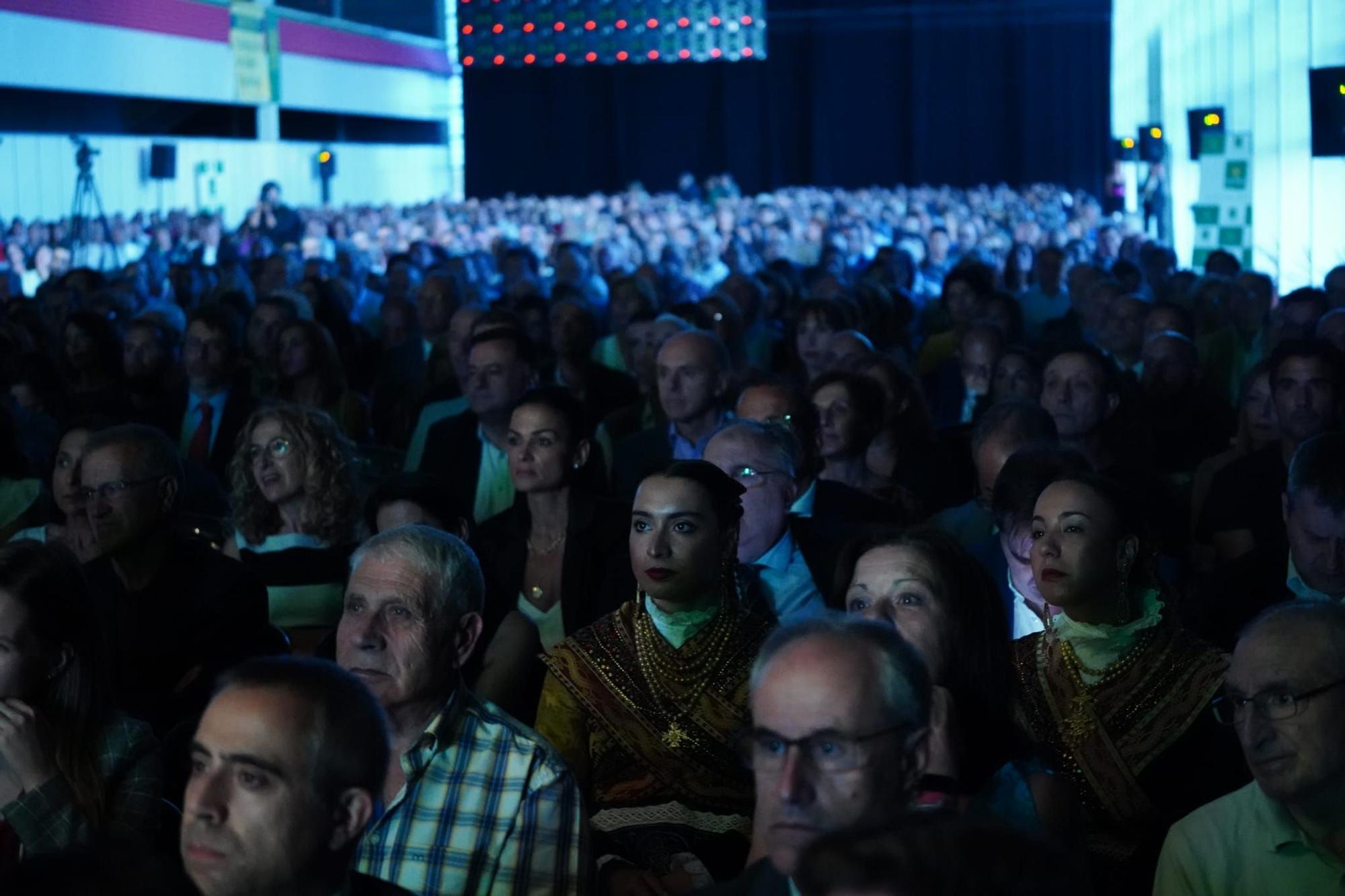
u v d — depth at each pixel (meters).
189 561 4.97
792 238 24.55
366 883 2.87
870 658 2.62
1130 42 36.34
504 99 45.00
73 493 5.62
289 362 8.55
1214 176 17.98
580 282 15.25
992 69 42.25
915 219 26.55
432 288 10.91
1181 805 3.94
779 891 2.70
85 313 9.18
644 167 45.34
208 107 32.12
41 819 3.40
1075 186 41.12
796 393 6.02
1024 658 4.18
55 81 25.14
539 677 4.86
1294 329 9.57
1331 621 3.19
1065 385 6.80
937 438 7.24
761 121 44.41
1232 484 6.30
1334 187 19.39
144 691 4.79
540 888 3.45
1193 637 4.12
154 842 3.60
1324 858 3.21
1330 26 19.30
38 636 3.49
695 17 41.69
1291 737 3.15
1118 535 4.08
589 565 5.59
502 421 7.41
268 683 2.69
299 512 5.70
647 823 4.17
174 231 23.94
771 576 5.07
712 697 4.20
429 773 3.49
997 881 1.77
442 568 3.61
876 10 42.94
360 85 37.62
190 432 8.55
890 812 2.59
